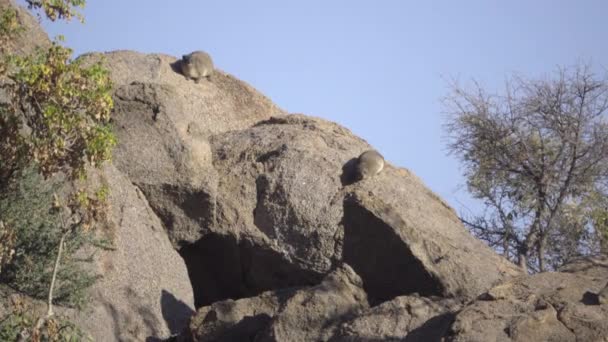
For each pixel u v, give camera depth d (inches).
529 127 4387.3
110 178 3619.6
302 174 3919.8
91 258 3075.8
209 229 3860.7
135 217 3609.7
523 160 4343.0
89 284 3004.4
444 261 2792.8
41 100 2564.0
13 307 2736.2
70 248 2965.1
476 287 2775.6
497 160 4367.6
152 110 3892.7
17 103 2615.7
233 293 3986.2
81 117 2544.3
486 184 4338.1
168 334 3385.8
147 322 3356.3
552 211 4168.3
